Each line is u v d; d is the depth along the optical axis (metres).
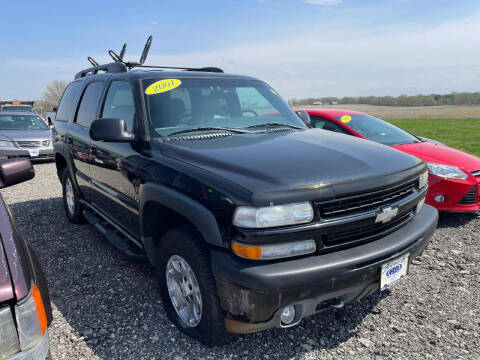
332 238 2.25
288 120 3.73
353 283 2.22
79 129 4.34
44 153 10.47
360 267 2.23
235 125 3.33
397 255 2.41
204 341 2.49
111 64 4.05
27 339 1.50
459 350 2.55
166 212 2.76
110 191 3.60
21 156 10.17
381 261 2.32
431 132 19.75
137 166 2.93
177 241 2.48
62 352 2.54
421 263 3.89
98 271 3.75
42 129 11.48
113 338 2.69
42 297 1.69
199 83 3.54
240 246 2.09
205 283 2.31
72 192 5.07
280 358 2.48
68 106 5.06
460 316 2.94
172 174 2.53
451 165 4.93
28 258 1.76
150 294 3.29
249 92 3.78
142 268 3.81
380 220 2.38
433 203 4.95
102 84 4.07
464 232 4.74
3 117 11.52
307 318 2.93
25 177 2.62
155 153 2.83
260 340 2.66
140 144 3.01
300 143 2.85
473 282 3.47
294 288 2.06
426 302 3.14
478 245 4.32
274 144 2.80
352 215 2.27
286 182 2.16
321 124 6.56
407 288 3.38
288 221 2.09
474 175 4.95
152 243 2.97
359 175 2.35
